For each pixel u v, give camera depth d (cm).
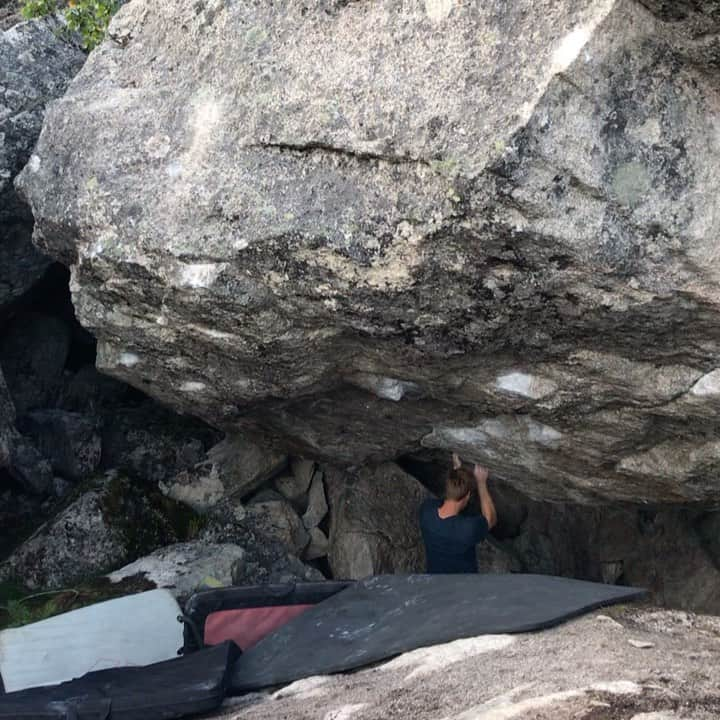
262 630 445
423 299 389
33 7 607
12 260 592
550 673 327
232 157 406
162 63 449
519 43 346
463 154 349
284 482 645
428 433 535
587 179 342
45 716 367
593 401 440
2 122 562
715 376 403
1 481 623
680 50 343
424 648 378
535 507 663
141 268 427
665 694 302
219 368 472
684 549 624
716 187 354
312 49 394
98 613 480
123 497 596
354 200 377
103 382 679
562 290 372
